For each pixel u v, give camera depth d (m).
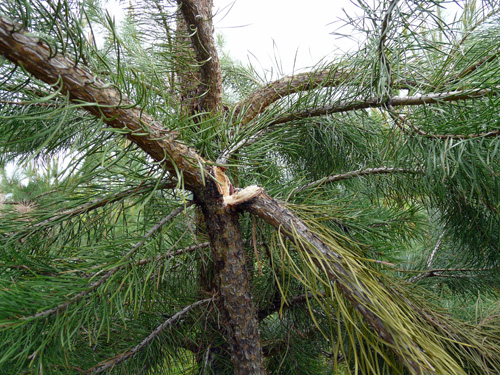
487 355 0.53
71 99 0.38
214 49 0.76
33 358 0.37
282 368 0.95
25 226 0.56
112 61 0.72
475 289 1.02
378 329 0.38
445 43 0.52
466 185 0.64
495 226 0.73
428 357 0.35
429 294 0.64
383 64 0.55
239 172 0.70
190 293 0.83
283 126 0.79
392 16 0.50
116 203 0.55
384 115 0.64
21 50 0.33
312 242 0.45
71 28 0.36
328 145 0.90
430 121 0.56
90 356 0.57
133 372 0.66
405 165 0.73
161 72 0.79
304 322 0.96
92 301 0.44
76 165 0.45
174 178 0.50
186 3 0.68
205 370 0.76
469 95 0.53
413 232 0.94
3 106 0.62
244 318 0.54
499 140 0.49
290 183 0.75
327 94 0.68
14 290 0.39
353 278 0.40
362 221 0.75
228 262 0.53
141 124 0.42
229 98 1.39
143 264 0.54
